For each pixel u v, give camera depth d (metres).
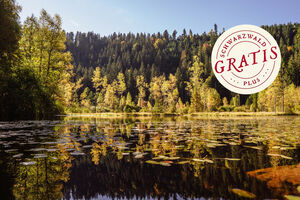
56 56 14.54
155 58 104.31
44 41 13.78
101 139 2.79
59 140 2.64
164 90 68.88
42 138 2.82
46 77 13.23
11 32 7.44
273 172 1.14
